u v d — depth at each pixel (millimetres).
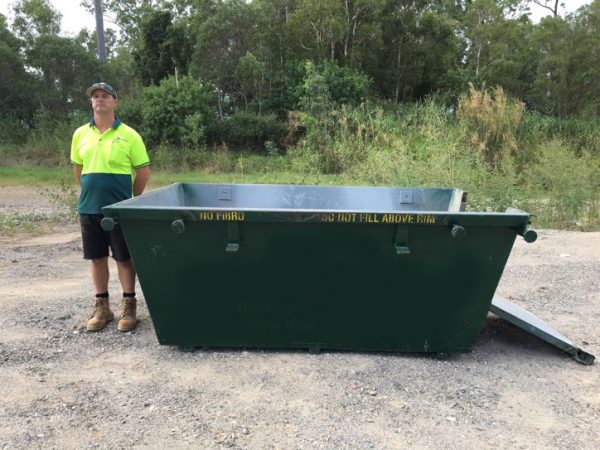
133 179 4340
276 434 2824
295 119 20094
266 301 3645
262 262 3533
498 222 3328
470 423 2975
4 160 20516
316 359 3699
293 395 3225
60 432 2816
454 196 4969
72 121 22719
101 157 4020
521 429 2932
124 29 38438
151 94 21609
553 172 9742
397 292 3582
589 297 5312
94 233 4098
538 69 34406
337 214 3355
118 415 2988
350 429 2881
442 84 29375
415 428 2908
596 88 33312
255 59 24094
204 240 3496
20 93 25797
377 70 28406
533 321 4012
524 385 3441
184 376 3455
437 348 3732
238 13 24891
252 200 5199
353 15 26719
